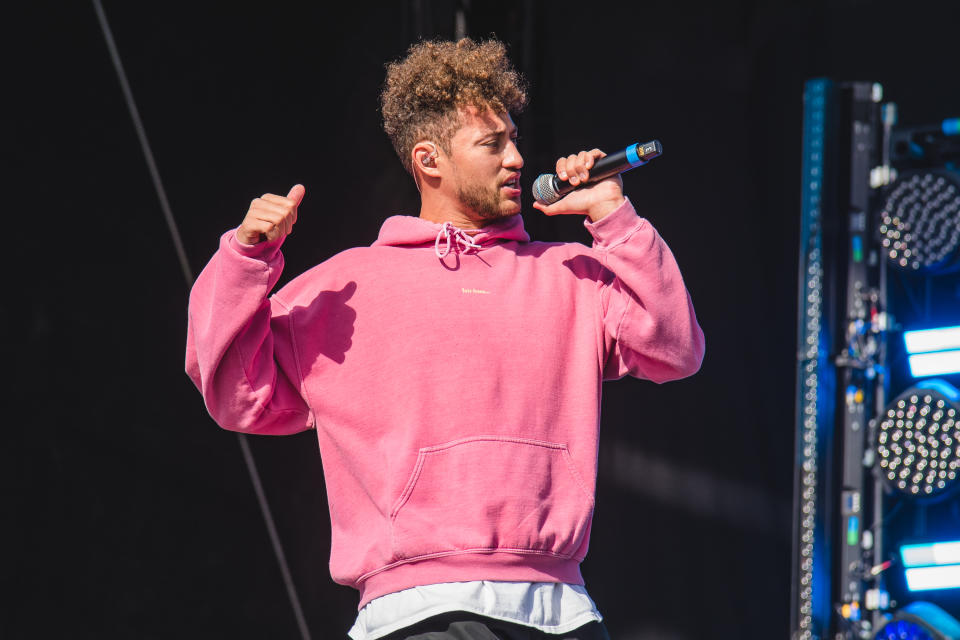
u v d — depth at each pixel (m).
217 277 4.72
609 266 4.98
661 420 14.35
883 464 10.98
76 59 10.59
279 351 4.98
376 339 4.89
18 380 10.08
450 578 4.57
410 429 4.70
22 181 10.21
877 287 11.32
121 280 10.71
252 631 11.05
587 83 14.20
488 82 5.27
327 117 12.25
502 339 4.86
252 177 11.63
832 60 14.20
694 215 14.62
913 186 11.05
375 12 12.62
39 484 10.09
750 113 14.90
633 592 13.93
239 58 11.66
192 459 10.98
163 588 10.64
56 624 10.05
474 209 5.27
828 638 11.02
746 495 14.43
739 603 14.21
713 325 14.55
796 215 14.56
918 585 10.82
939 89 13.34
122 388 10.64
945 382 11.07
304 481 11.70
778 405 14.55
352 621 11.73
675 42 14.82
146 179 10.91
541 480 4.73
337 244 12.23
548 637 4.66
